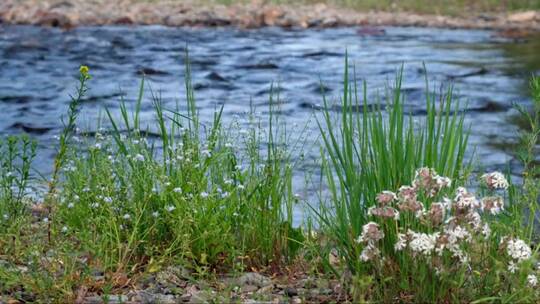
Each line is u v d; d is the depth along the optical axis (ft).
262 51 60.54
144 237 18.13
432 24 78.79
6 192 19.94
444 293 15.37
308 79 49.70
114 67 52.85
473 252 15.89
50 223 19.51
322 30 73.92
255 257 18.63
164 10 81.25
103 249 17.65
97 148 20.02
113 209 18.48
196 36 68.13
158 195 18.75
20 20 73.41
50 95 43.65
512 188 19.03
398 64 55.06
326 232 18.76
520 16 82.12
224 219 18.84
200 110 39.86
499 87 46.96
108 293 16.29
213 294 16.66
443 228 15.33
